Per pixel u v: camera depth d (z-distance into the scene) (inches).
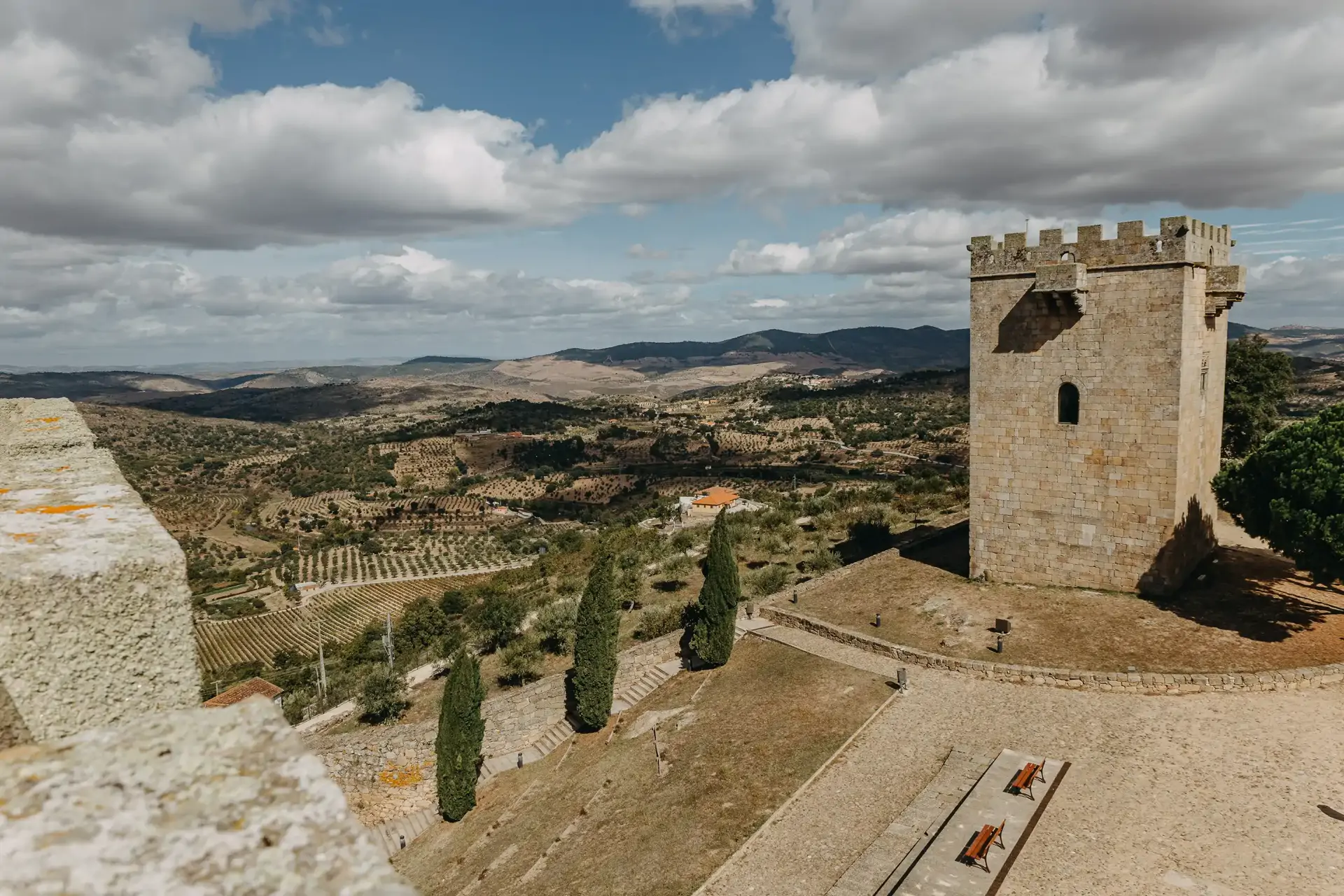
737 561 2068.2
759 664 1283.2
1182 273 1161.4
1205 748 868.0
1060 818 774.5
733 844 822.5
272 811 149.6
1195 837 727.7
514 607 2052.2
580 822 983.6
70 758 160.9
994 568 1391.5
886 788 879.1
